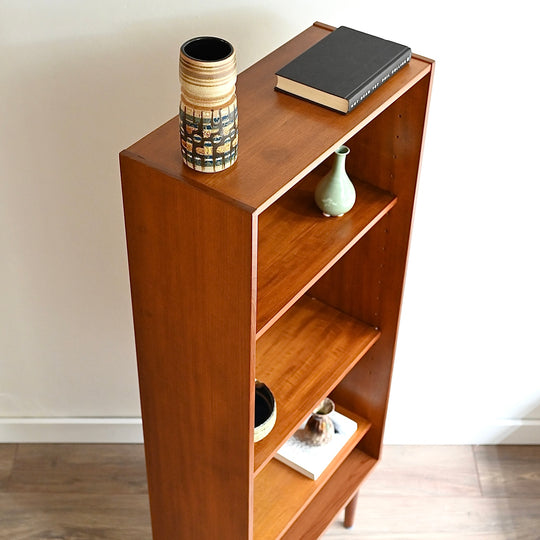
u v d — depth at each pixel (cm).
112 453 261
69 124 193
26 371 246
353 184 183
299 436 214
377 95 155
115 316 232
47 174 201
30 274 221
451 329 240
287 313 208
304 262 165
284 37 185
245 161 142
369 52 159
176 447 181
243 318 146
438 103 196
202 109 131
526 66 188
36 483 253
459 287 231
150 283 157
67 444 263
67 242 215
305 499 206
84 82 186
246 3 178
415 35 186
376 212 176
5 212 208
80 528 243
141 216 149
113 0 174
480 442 266
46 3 174
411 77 159
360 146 179
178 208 142
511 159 204
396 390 256
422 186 211
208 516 188
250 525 180
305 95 153
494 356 246
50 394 252
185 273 149
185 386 168
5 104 188
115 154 198
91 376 248
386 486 255
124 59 183
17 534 242
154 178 141
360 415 226
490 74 190
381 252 192
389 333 205
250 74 160
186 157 138
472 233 219
